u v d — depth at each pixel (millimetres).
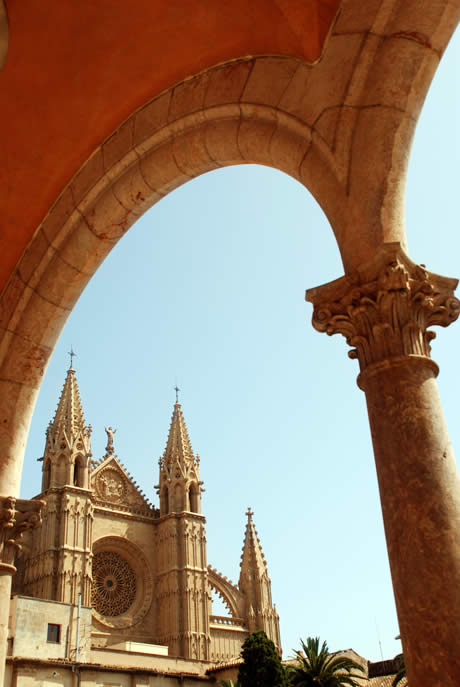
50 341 8781
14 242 9109
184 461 66875
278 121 6758
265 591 67375
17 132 8602
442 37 5895
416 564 4461
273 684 39344
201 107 7465
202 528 63875
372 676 55156
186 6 7125
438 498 4594
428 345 5414
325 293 5844
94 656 46562
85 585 53188
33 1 7332
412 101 5879
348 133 6027
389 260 5383
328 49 6367
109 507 61531
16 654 41344
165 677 46500
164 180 8133
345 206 5832
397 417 4988
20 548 7949
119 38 7645
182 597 59344
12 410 8383
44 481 58188
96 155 8625
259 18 6840
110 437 65812
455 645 4160
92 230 8547
